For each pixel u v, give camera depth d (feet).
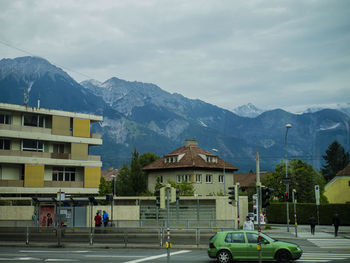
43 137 176.04
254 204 126.62
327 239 112.27
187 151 236.43
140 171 218.59
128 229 90.07
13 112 174.09
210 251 65.92
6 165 170.50
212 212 136.87
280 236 120.67
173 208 139.85
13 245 93.20
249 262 65.77
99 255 74.90
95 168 190.29
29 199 159.63
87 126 190.90
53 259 69.05
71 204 137.49
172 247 86.69
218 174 236.43
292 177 219.82
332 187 236.22
